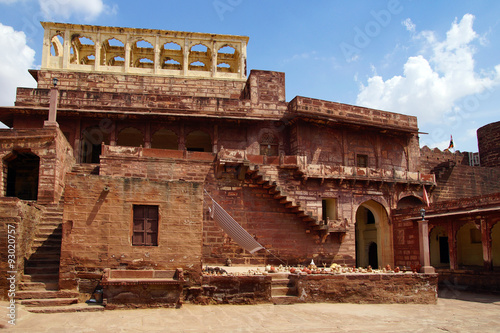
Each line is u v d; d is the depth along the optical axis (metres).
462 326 12.62
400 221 25.72
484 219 21.02
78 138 24.59
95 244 13.45
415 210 24.88
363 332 11.27
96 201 13.66
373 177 25.77
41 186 18.28
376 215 27.09
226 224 18.00
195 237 14.29
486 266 20.81
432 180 27.97
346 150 27.12
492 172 31.70
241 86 31.50
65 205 13.41
